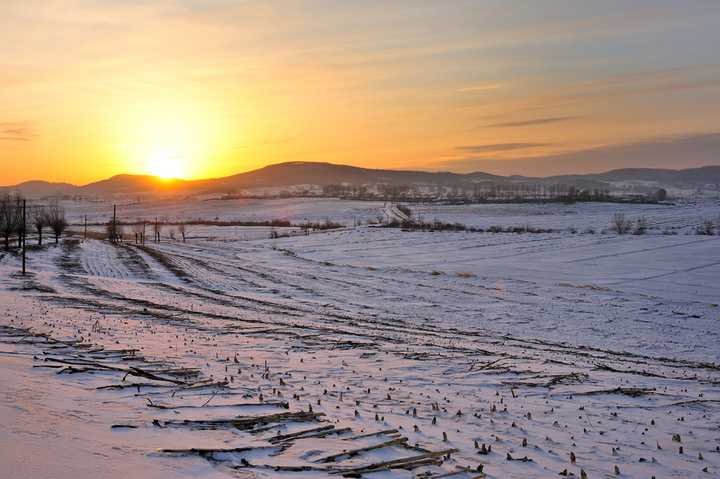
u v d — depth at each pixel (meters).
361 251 95.88
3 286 35.25
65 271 51.88
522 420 10.16
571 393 12.84
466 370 15.55
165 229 159.88
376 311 38.09
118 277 51.94
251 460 6.32
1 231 64.06
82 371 10.85
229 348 17.36
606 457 7.96
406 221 164.38
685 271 65.06
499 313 37.59
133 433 6.91
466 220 173.12
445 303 42.16
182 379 11.57
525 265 73.25
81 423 7.11
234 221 193.75
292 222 187.00
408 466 6.48
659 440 9.16
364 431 8.15
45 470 5.24
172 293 40.72
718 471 7.48
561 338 29.25
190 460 6.04
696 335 30.50
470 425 9.52
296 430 7.89
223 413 8.60
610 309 39.12
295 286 52.00
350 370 14.82
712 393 13.70
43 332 16.88
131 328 20.25
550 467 7.26
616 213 190.38
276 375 13.27
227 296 41.94
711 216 172.00
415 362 16.55
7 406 7.45
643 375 16.44
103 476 5.27
